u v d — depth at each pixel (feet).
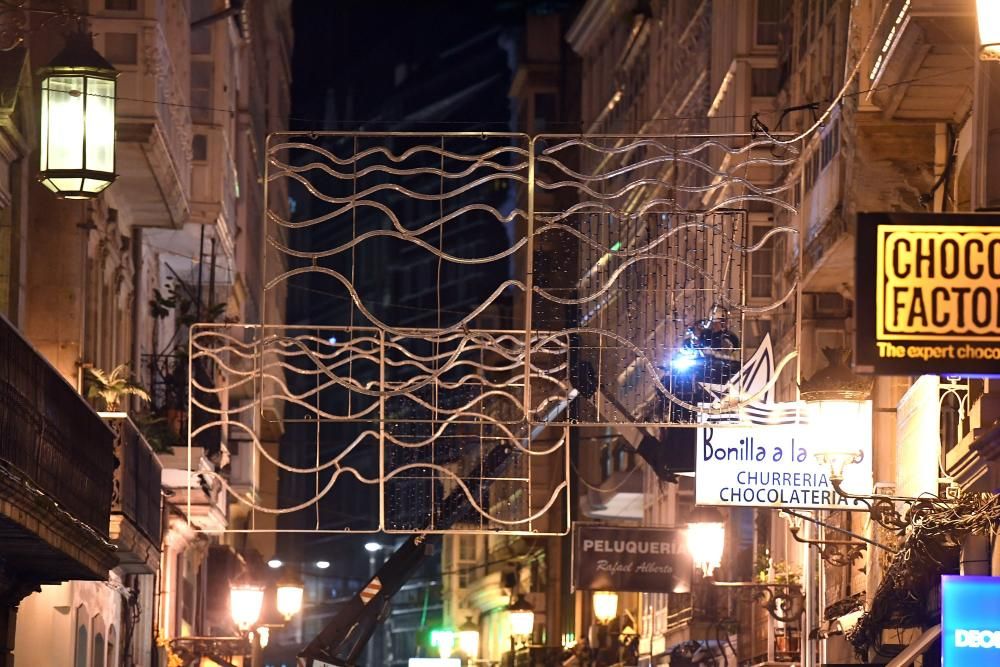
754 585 166.30
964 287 72.84
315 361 124.06
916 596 128.77
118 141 160.04
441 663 299.17
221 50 214.69
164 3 166.50
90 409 133.08
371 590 216.95
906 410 128.36
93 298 171.01
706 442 134.72
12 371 109.70
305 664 213.25
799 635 185.88
